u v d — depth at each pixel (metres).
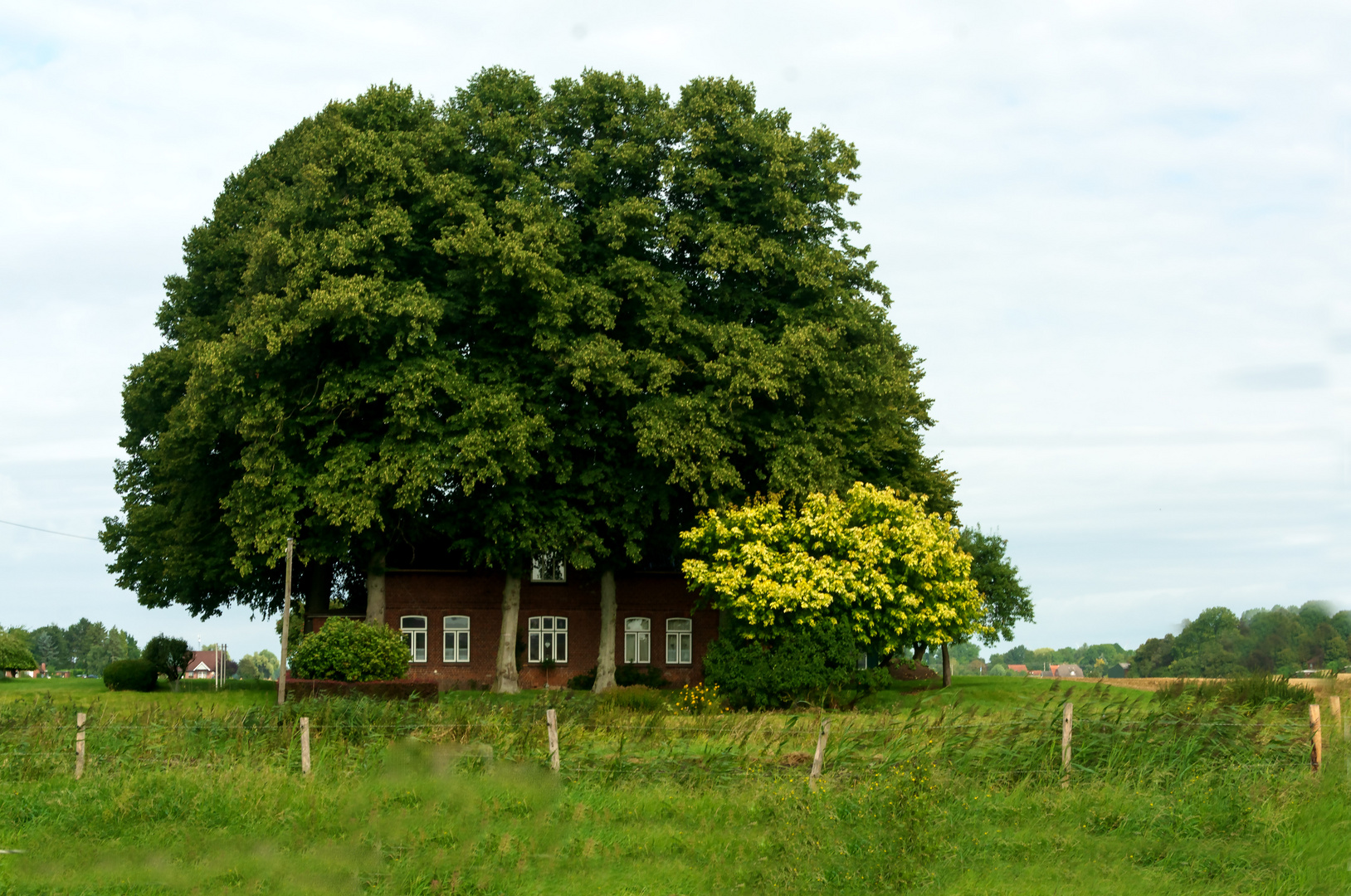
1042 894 11.22
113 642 163.75
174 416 36.81
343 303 30.95
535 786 15.23
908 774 13.89
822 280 35.38
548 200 34.62
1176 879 11.75
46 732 18.75
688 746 17.75
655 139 36.09
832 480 34.53
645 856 12.85
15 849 13.40
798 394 34.88
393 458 32.62
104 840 13.81
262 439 32.75
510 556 37.94
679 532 37.88
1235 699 19.08
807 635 30.66
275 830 13.87
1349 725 16.92
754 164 36.53
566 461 35.50
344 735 18.42
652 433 32.69
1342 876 11.67
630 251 35.62
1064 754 15.81
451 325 35.25
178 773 16.06
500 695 36.97
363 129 34.97
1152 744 16.23
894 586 32.31
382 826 13.69
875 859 11.69
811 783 14.82
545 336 33.03
